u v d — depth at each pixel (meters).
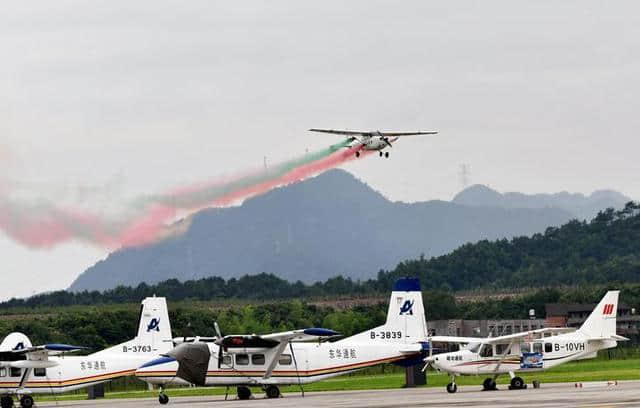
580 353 123.62
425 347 129.75
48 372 122.88
